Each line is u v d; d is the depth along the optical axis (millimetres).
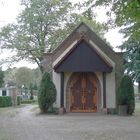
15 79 89562
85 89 31375
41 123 21750
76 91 31359
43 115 28531
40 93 29609
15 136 15516
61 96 30422
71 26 58156
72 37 32312
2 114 30531
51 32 58406
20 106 49625
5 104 47531
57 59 31734
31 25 57875
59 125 20484
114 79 31234
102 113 29953
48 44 58188
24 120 24016
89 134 16203
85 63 29906
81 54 29953
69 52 29812
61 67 29875
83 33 31172
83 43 30016
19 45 58562
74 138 14867
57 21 57781
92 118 25547
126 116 27516
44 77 29734
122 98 28672
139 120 23859
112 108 30578
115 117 26516
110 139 14570
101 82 31219
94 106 31281
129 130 17812
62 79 30656
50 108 30109
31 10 57750
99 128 18797
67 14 57531
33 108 41812
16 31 59406
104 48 32000
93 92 31344
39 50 57469
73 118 25562
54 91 29547
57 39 58031
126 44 40812
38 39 58906
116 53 31812
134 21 14609
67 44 32156
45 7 57438
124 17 15367
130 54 41375
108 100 30938
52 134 16234
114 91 31062
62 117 26484
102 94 30984
